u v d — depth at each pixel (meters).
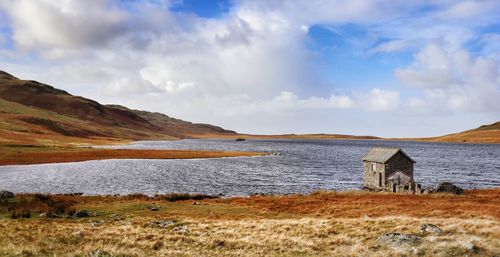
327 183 86.25
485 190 66.75
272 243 25.86
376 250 23.66
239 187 78.44
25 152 121.25
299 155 177.12
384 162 70.50
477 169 120.62
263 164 126.94
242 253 23.09
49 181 75.69
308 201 53.19
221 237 27.80
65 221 34.75
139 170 99.19
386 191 67.38
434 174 107.19
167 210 45.19
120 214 40.91
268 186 80.62
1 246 21.45
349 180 91.44
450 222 30.62
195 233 29.28
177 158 136.00
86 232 27.39
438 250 22.73
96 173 89.81
